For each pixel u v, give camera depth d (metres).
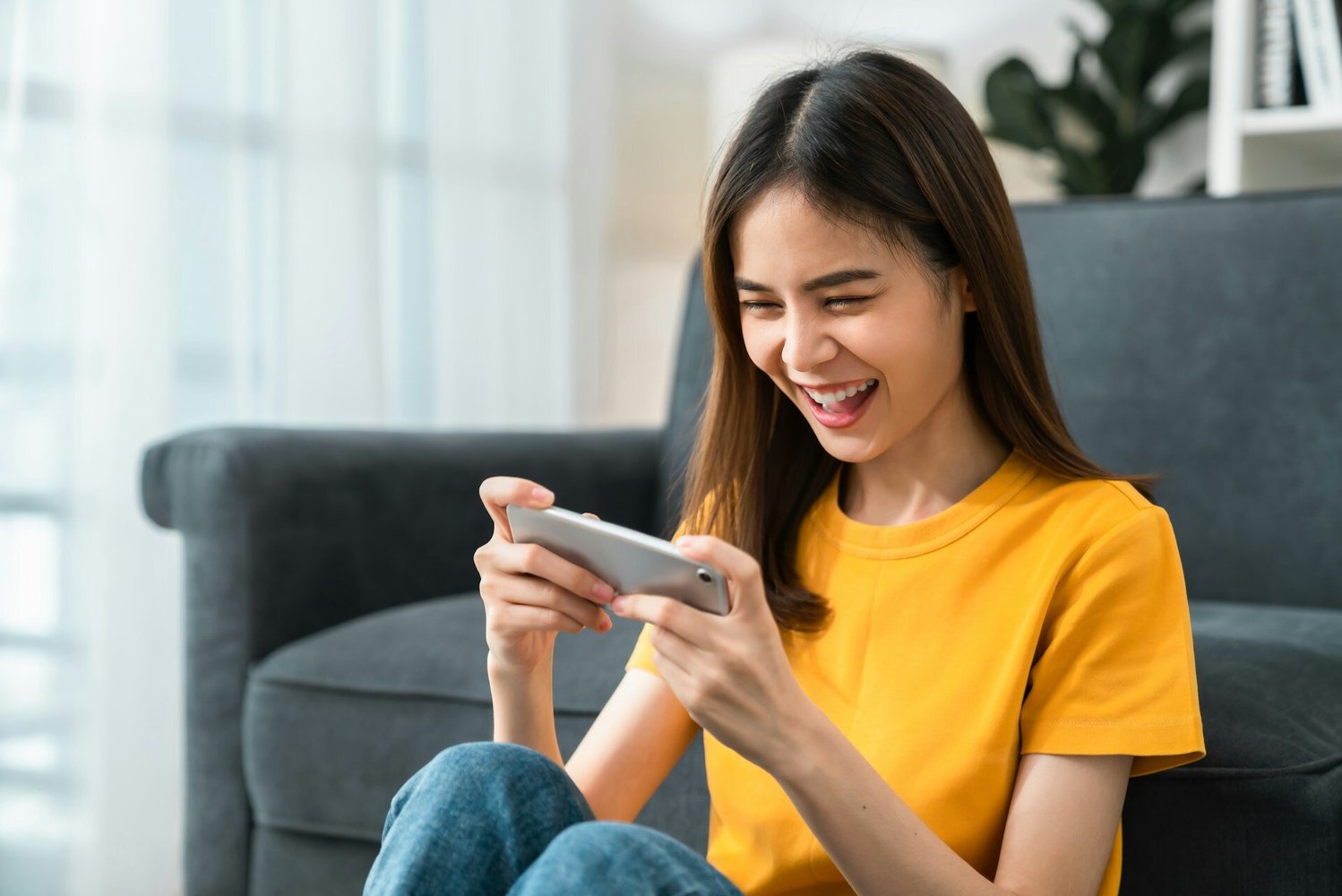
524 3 2.85
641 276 3.42
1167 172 3.29
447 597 1.82
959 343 0.96
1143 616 0.89
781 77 0.97
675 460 1.93
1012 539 0.96
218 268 2.14
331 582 1.67
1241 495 1.66
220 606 1.59
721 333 1.02
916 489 1.01
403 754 1.45
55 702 1.88
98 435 1.93
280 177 2.24
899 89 0.90
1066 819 0.87
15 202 1.83
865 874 0.79
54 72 1.88
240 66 2.18
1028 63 3.28
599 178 3.10
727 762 1.01
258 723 1.53
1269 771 1.03
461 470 1.84
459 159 2.69
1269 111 2.47
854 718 0.96
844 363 0.90
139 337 1.98
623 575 0.81
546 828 0.77
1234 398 1.67
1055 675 0.90
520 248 2.87
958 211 0.90
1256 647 1.23
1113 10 3.12
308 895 1.52
